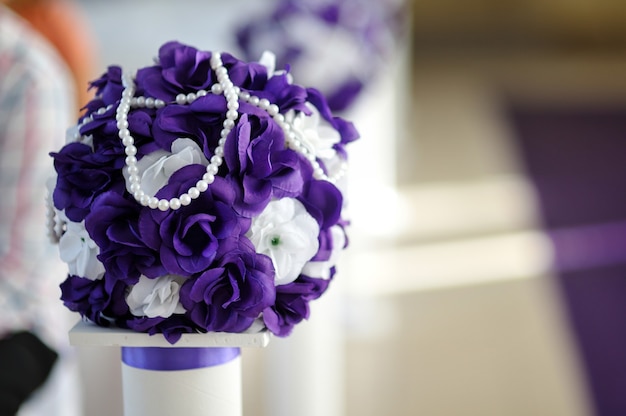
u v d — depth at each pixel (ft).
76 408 7.16
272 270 3.54
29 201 5.57
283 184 3.58
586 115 30.14
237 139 3.51
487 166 22.91
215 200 3.49
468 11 51.31
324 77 8.12
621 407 10.60
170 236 3.45
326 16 8.23
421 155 24.00
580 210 19.02
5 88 5.52
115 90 3.87
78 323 3.80
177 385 3.79
